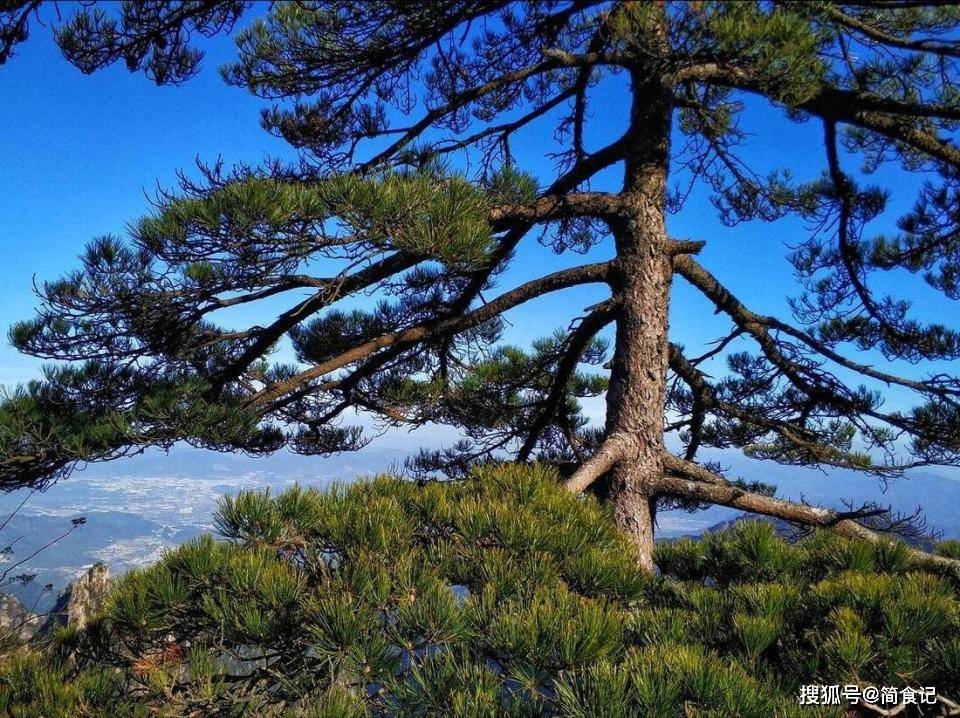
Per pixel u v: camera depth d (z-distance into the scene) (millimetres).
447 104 5441
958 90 5801
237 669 2523
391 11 4680
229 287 3941
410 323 6168
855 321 6973
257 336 4797
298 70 5688
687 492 4484
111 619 2383
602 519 3396
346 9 4824
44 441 4125
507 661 2070
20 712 2137
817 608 2643
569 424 6949
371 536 2605
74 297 3885
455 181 3883
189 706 2150
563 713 1809
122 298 3953
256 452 6406
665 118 4812
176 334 4465
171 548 2502
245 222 3283
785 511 4438
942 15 5359
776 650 2533
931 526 4617
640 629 2469
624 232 4781
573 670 1948
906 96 5906
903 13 5234
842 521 4379
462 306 5855
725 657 2350
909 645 2293
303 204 3422
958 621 2355
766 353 5625
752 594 2805
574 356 5789
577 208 4664
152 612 2262
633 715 1778
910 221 6816
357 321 6359
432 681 1929
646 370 4605
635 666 1992
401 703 1910
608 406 4738
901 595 2549
